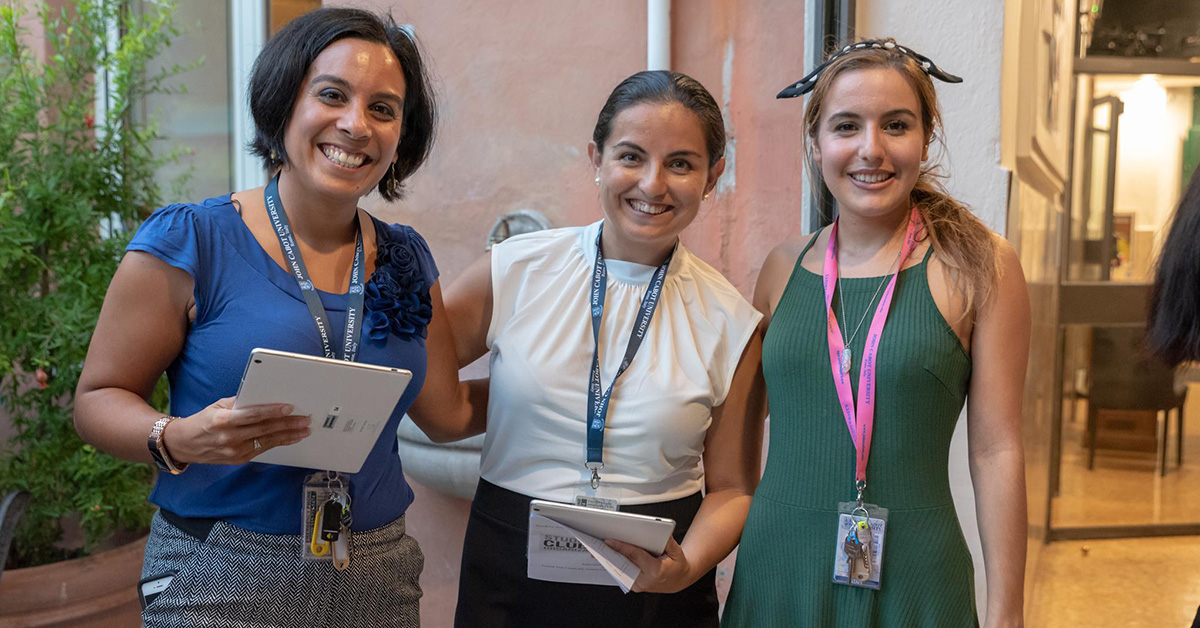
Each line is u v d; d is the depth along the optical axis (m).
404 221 3.22
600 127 1.79
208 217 1.56
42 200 2.88
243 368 1.50
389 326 1.61
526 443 1.82
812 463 1.75
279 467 1.54
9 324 2.84
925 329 1.69
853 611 1.68
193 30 3.80
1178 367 1.79
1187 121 5.20
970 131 2.54
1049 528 4.98
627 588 1.56
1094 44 4.85
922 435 1.69
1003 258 1.72
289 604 1.53
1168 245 1.71
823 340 1.77
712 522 1.85
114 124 3.11
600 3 2.99
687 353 1.83
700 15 2.90
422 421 1.96
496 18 3.07
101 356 1.52
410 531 3.21
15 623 2.68
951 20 2.53
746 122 2.88
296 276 1.58
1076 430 6.00
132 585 2.89
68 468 2.92
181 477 1.56
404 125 1.73
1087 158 5.15
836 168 1.74
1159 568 4.58
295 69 1.53
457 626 1.90
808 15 2.67
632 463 1.78
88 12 3.04
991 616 1.66
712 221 2.94
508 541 1.83
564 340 1.82
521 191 3.11
